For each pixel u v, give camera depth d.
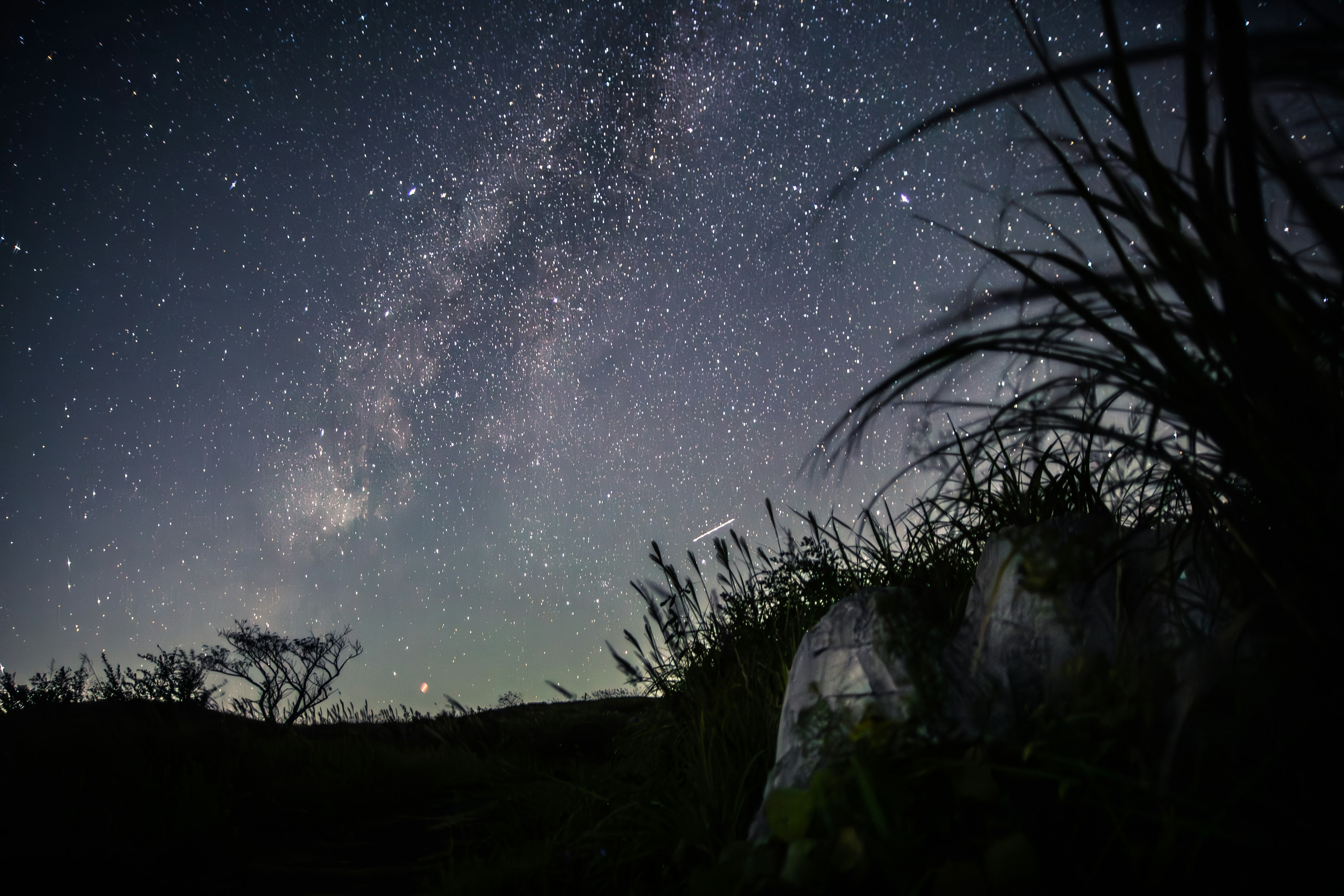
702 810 1.86
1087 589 1.31
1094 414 1.21
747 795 1.94
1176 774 1.05
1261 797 0.96
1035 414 1.19
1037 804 1.10
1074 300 1.05
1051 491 1.71
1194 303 0.97
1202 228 0.92
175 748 4.96
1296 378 0.91
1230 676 1.04
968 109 1.03
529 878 2.07
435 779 4.58
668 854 1.90
